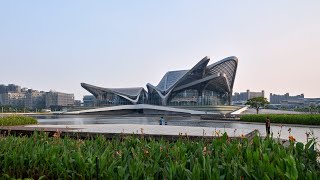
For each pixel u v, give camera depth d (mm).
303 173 4504
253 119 48500
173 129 18109
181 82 114375
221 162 5531
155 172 5172
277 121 43062
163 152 6379
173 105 118500
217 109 105438
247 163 5188
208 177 4508
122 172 4914
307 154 6094
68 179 5922
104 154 5738
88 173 5586
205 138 11156
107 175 5094
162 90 122750
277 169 4414
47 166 6242
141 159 5949
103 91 132875
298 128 33531
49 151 6395
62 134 14672
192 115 103688
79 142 7844
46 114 121250
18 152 6691
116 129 17625
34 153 6477
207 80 108000
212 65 112125
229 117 65438
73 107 130875
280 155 5422
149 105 116188
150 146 7242
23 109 165125
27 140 8125
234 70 119250
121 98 132375
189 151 6672
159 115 107312
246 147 6277
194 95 119062
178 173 4730
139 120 67062
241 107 110938
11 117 26828
